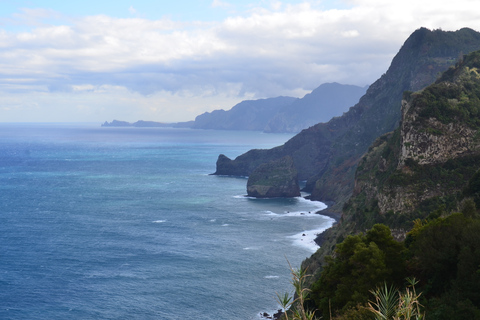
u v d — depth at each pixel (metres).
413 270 55.72
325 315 56.25
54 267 116.94
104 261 121.94
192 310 91.31
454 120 101.50
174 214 189.00
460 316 40.88
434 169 98.31
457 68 132.25
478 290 43.75
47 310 91.25
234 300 95.88
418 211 92.19
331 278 59.47
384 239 61.53
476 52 132.00
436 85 111.44
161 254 128.50
